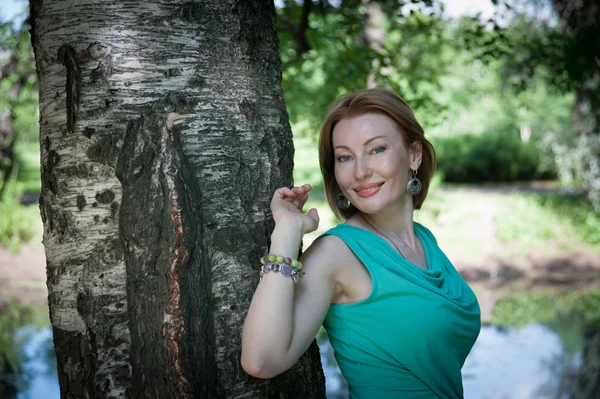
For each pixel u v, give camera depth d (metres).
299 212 1.73
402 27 7.54
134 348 1.67
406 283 1.74
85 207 1.68
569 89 6.71
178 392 1.66
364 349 1.76
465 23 8.37
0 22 6.71
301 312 1.60
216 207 1.72
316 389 1.91
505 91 17.88
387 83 6.36
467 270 12.29
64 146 1.69
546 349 7.63
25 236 12.47
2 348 7.27
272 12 1.93
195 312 1.68
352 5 6.01
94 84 1.67
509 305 10.13
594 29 6.58
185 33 1.71
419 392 1.78
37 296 10.09
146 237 1.66
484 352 7.52
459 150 22.70
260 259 1.67
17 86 7.58
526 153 22.67
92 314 1.68
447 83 18.41
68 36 1.68
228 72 1.76
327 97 6.27
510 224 13.30
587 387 6.24
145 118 1.67
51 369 6.52
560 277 12.14
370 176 1.86
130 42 1.67
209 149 1.72
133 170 1.66
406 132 1.93
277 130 1.86
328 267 1.71
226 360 1.72
